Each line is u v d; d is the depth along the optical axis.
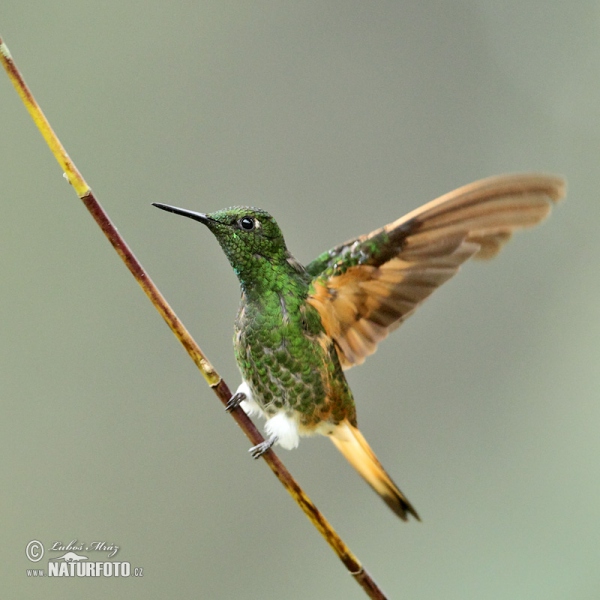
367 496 11.52
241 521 11.15
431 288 6.89
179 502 11.11
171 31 13.53
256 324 7.12
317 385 7.15
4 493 10.83
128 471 11.15
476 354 12.78
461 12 14.64
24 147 12.37
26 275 11.81
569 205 13.70
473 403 12.37
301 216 13.36
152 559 10.76
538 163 14.12
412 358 12.66
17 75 4.95
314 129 13.79
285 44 14.04
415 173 13.88
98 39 13.16
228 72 13.67
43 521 10.79
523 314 13.09
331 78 14.00
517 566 10.27
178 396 11.59
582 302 12.91
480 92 14.38
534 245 13.53
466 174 13.96
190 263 12.42
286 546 11.12
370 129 13.96
